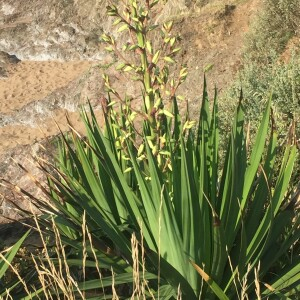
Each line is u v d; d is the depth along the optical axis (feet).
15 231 34.12
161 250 15.33
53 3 150.20
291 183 19.83
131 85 94.94
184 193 14.48
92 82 108.47
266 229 15.17
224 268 15.80
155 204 14.96
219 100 39.34
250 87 37.65
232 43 78.74
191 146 16.24
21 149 74.43
